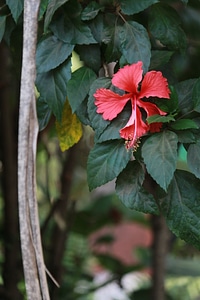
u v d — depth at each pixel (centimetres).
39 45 141
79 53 143
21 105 139
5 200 202
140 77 135
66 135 150
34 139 139
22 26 149
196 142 135
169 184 137
